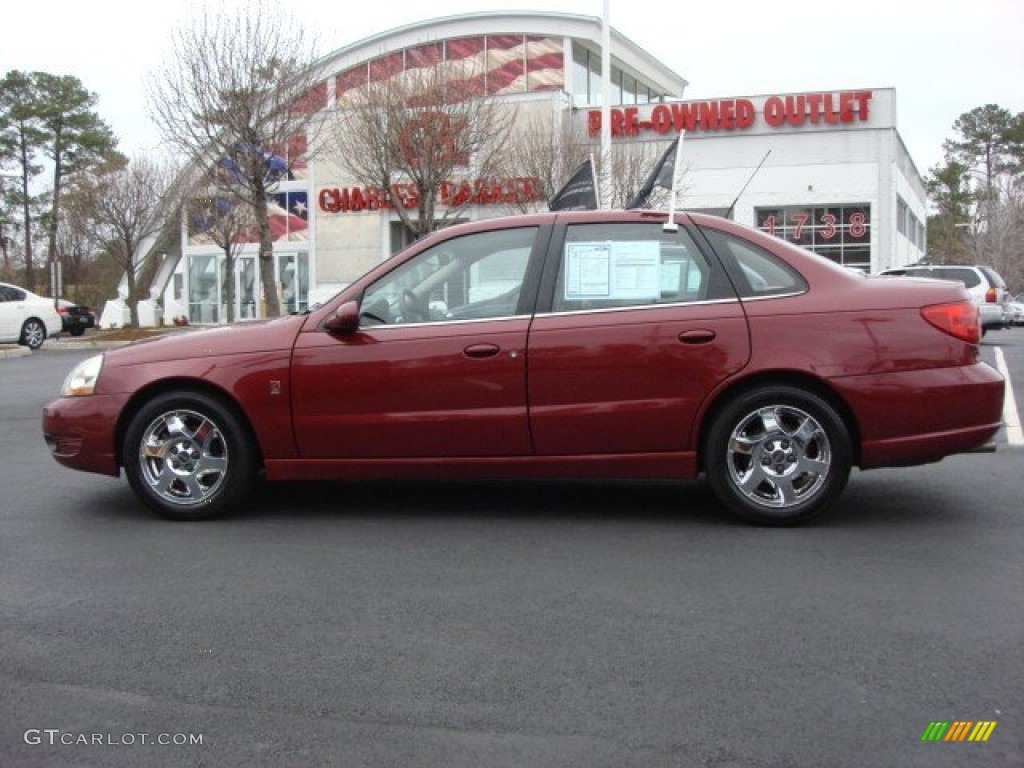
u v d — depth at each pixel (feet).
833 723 10.53
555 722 10.66
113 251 100.99
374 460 18.49
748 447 17.84
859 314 17.51
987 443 17.66
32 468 24.97
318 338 18.58
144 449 19.06
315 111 76.74
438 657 12.40
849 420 17.78
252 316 115.14
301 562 16.47
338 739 10.39
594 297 18.24
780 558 16.26
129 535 18.26
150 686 11.70
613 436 17.92
